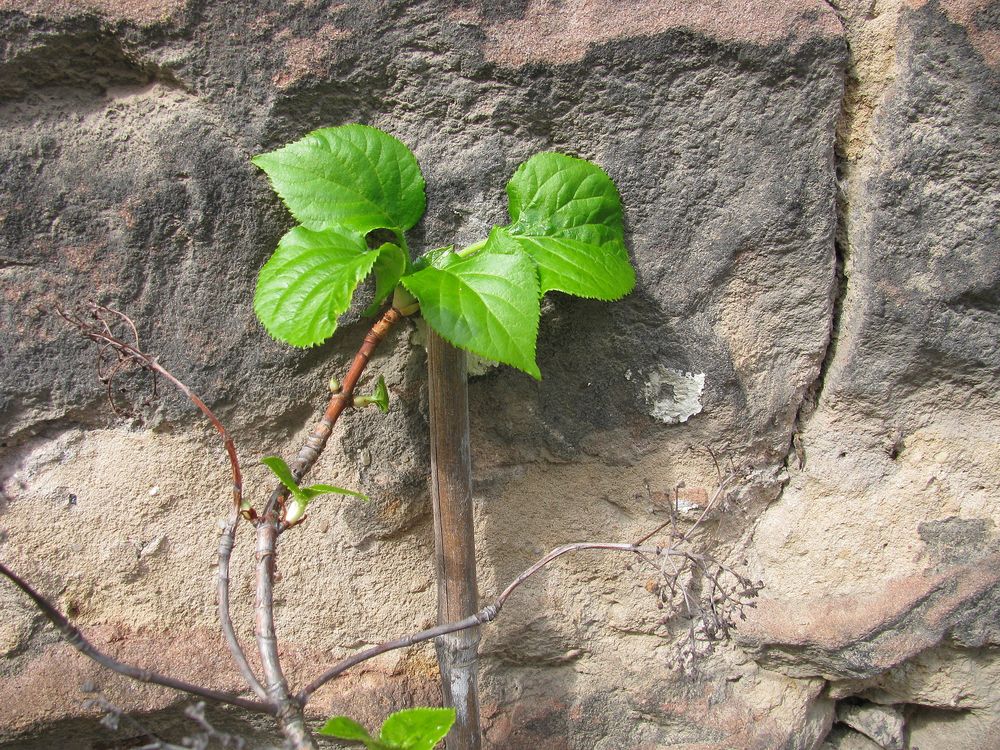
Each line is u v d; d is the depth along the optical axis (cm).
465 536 38
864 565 41
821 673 42
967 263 38
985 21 35
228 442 33
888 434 41
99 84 36
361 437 40
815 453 41
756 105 37
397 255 34
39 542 38
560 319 39
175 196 36
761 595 42
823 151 37
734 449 41
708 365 39
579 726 42
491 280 33
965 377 40
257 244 37
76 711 38
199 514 39
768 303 39
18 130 35
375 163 35
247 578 40
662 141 37
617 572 42
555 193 36
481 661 43
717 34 36
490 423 40
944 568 41
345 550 41
